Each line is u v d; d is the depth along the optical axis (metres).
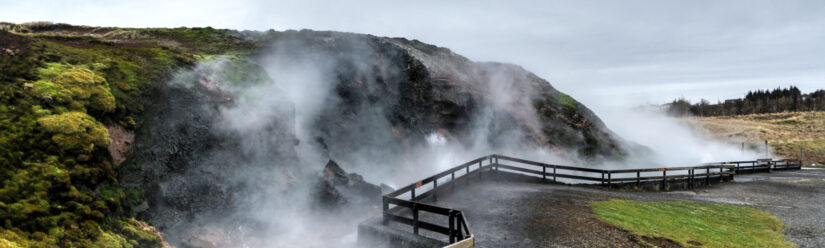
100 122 9.19
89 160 8.05
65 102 9.02
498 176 18.70
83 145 8.12
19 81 9.08
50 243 6.07
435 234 9.66
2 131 7.41
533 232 9.78
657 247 8.63
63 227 6.52
